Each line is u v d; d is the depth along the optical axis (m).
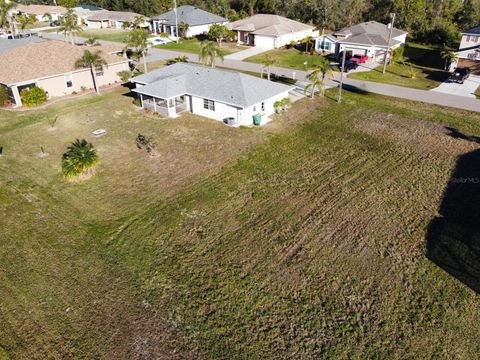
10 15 70.94
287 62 53.41
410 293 16.16
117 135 30.83
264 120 33.66
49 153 28.05
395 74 47.50
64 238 19.44
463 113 34.72
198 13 73.25
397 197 22.69
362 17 74.12
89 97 39.97
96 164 25.25
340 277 16.97
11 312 15.40
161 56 57.59
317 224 20.38
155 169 25.83
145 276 17.06
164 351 13.87
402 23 68.00
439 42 64.00
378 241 19.09
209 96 32.94
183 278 16.95
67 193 23.20
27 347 14.04
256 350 13.88
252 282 16.70
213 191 23.36
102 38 71.50
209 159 27.09
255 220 20.73
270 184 24.14
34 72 37.88
